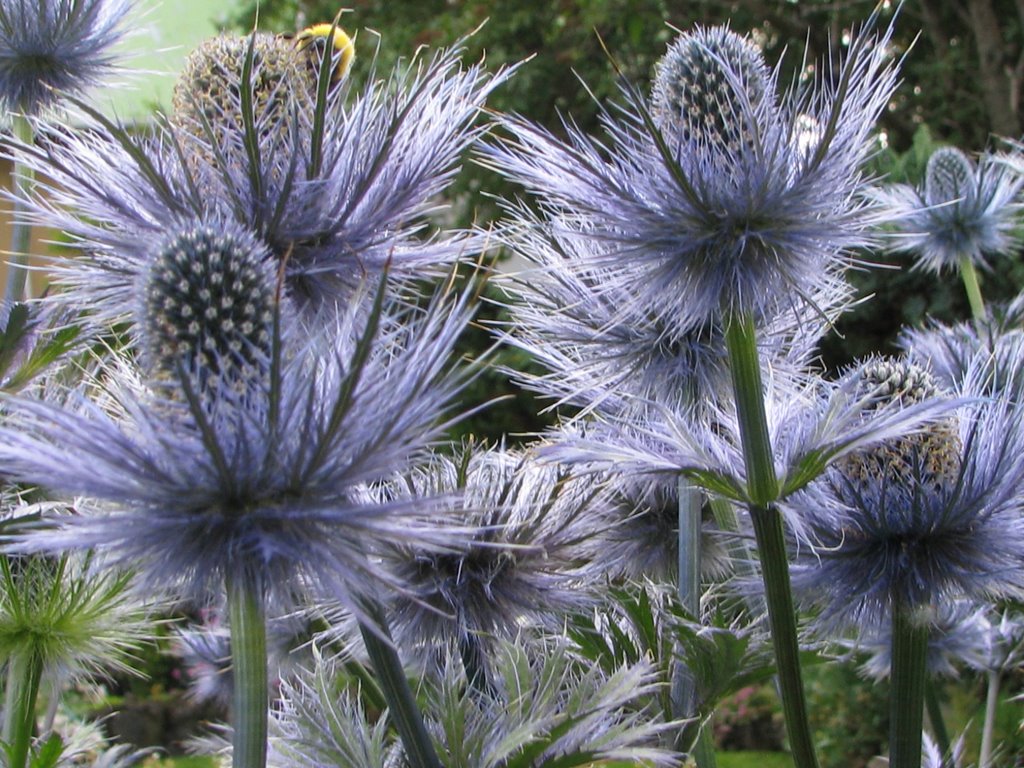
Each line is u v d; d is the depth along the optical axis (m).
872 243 0.34
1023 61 1.19
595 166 0.29
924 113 1.27
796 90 0.29
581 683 0.30
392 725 0.34
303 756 0.31
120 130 0.28
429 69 0.31
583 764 0.29
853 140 0.29
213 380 0.25
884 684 0.84
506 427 1.10
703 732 0.34
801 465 0.29
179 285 0.26
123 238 0.30
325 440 0.25
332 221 0.30
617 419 0.33
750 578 0.33
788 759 0.86
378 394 0.25
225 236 0.26
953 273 0.86
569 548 0.33
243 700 0.26
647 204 0.29
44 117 0.37
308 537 0.25
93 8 0.37
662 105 0.30
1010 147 0.91
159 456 0.25
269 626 0.35
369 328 0.24
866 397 0.30
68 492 0.26
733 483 0.30
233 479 0.25
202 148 0.30
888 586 0.31
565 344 0.36
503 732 0.30
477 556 0.32
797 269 0.30
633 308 0.31
